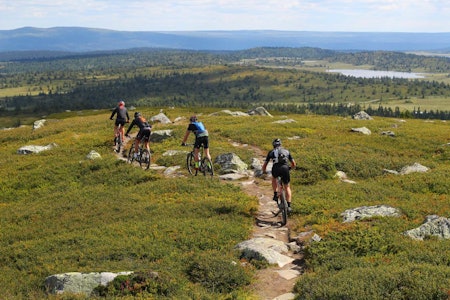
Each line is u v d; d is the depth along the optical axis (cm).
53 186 2933
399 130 4691
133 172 2922
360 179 2748
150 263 1354
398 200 2036
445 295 912
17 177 3158
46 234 1938
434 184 2381
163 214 1970
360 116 6381
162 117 5750
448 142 3928
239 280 1216
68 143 4178
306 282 1118
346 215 1719
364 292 970
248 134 4231
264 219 1891
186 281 1215
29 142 4684
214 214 1938
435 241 1366
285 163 1788
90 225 1958
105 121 5853
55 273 1337
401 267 1095
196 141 2508
